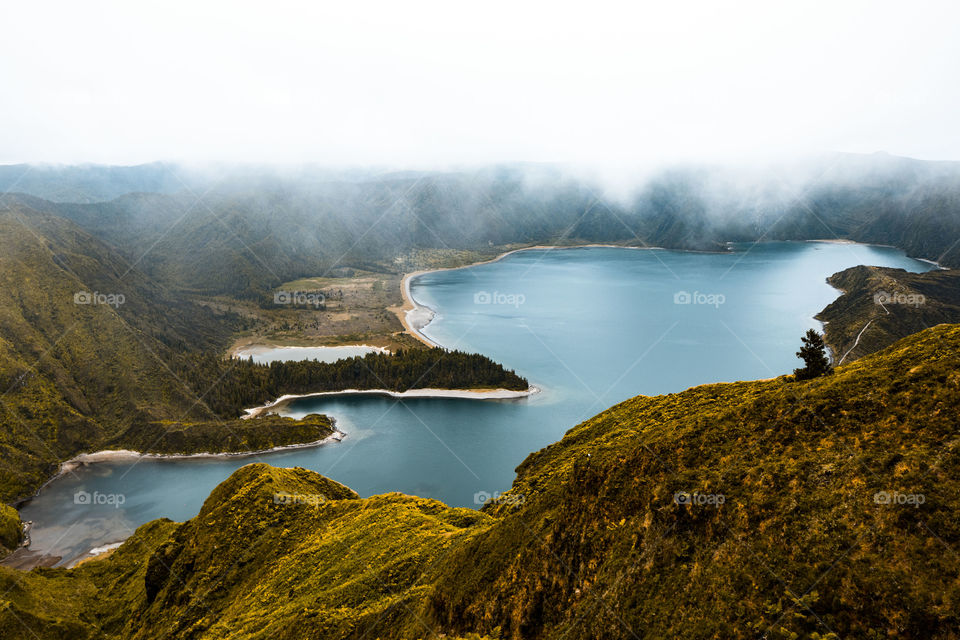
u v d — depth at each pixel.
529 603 39.78
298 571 73.81
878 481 30.64
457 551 55.47
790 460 35.00
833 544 29.44
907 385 35.12
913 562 26.77
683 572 33.59
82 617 97.25
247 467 107.88
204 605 78.75
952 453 29.75
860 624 26.28
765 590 29.58
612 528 39.22
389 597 56.38
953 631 24.09
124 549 124.81
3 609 88.75
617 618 33.75
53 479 192.12
